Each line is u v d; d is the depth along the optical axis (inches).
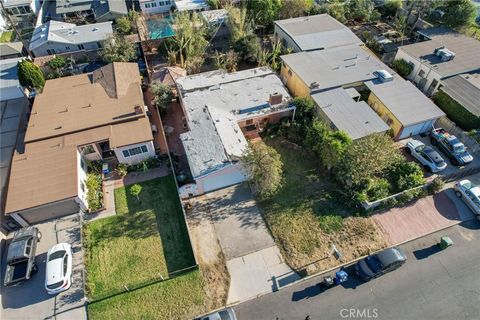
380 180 1365.7
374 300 1065.5
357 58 1881.2
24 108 1770.4
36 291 1099.3
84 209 1304.1
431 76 1797.5
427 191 1357.0
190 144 1408.7
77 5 2650.1
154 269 1147.9
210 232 1245.1
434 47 1955.0
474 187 1322.6
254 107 1594.5
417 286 1098.7
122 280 1120.8
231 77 1791.3
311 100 1630.2
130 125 1494.8
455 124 1585.9
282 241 1218.0
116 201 1349.7
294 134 1571.1
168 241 1222.9
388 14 2576.3
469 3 2135.8
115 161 1493.6
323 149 1386.6
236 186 1401.3
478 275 1129.4
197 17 2224.4
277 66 2005.4
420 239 1225.4
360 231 1241.4
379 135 1341.0
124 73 1793.8
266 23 2362.2
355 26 2495.1
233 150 1368.1
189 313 1041.5
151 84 1744.6
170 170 1460.4
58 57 2037.4
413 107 1578.5
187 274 1128.2
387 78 1705.2
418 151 1473.9
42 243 1222.9
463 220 1284.4
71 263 1141.7
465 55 1881.2
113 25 2459.4
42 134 1445.6
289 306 1051.3
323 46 1989.4
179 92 1701.5
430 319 1027.9
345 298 1069.8
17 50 2154.3
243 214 1302.9
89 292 1088.8
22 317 1042.1
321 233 1237.1
